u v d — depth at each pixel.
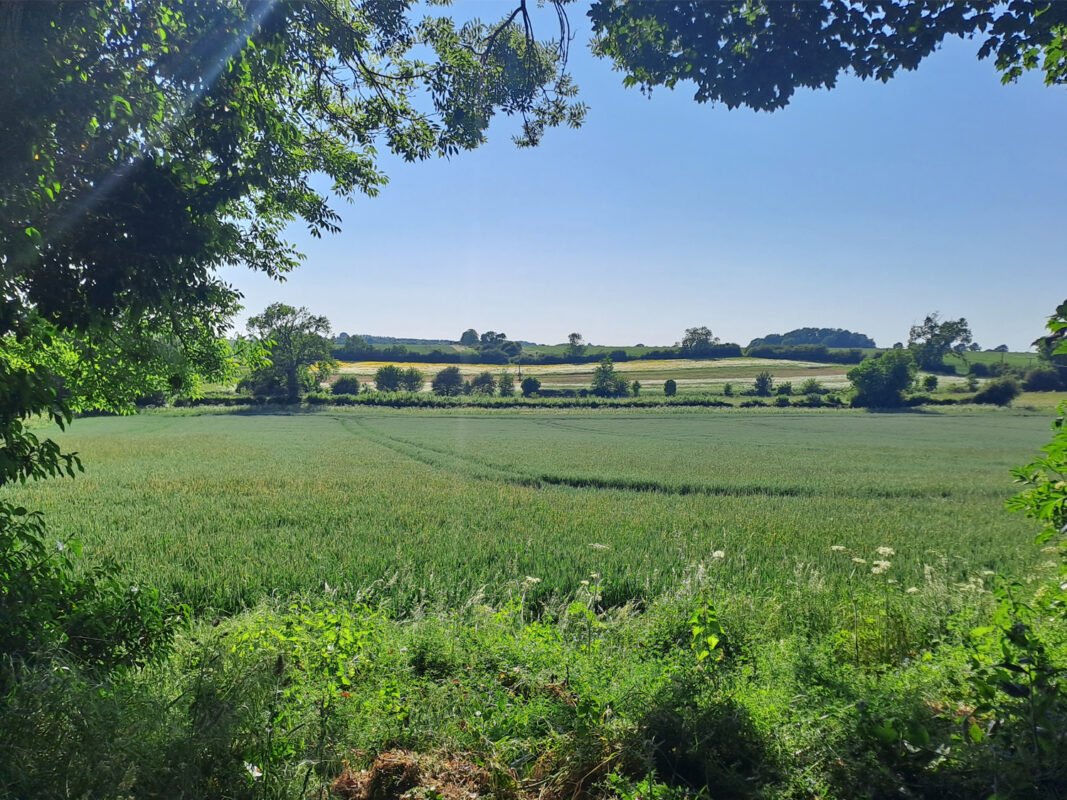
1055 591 4.66
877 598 7.21
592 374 131.00
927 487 27.31
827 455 42.50
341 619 6.09
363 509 18.69
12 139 4.23
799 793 3.71
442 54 7.71
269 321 92.88
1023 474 4.50
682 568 11.16
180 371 8.55
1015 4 5.17
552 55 7.71
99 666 4.27
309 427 63.66
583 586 9.06
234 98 5.55
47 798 2.71
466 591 9.76
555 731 4.34
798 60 5.70
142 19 4.86
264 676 3.96
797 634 6.43
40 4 4.30
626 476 29.64
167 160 5.30
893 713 3.94
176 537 14.24
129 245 4.89
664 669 4.96
